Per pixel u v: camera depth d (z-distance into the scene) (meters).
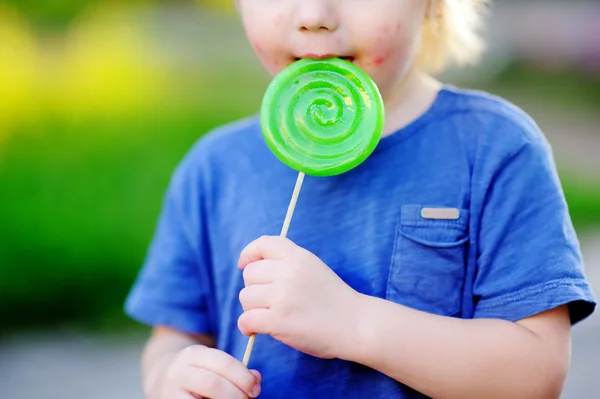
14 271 1.73
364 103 0.64
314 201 0.67
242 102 2.93
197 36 4.14
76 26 3.18
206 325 0.73
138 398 1.37
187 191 0.73
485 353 0.61
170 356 0.70
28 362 1.53
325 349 0.62
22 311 1.71
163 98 2.90
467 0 0.75
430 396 0.62
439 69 0.77
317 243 0.67
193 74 3.36
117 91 2.87
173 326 0.72
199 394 0.64
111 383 1.44
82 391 1.41
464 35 0.75
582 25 4.21
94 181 2.07
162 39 3.95
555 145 2.98
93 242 1.81
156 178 2.14
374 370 0.65
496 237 0.64
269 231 0.68
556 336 0.62
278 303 0.62
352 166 0.64
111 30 3.33
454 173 0.66
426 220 0.65
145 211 1.96
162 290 0.73
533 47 4.22
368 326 0.61
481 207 0.65
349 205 0.67
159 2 4.25
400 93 0.68
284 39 0.64
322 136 0.64
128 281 1.76
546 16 4.33
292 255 0.63
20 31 3.04
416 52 0.66
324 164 0.64
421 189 0.66
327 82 0.64
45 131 2.45
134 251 1.82
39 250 1.77
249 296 0.63
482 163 0.66
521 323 0.63
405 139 0.67
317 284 0.62
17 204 1.90
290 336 0.62
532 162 0.65
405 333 0.61
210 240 0.72
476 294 0.64
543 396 0.62
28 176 2.06
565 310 0.63
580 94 3.83
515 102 3.76
